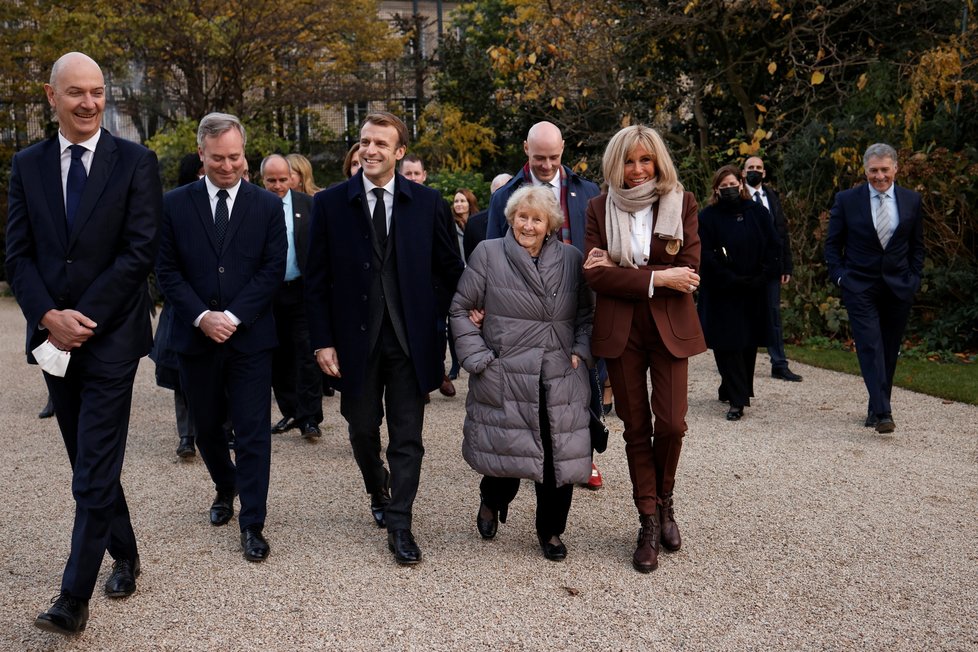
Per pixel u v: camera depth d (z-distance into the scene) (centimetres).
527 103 1521
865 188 628
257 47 2011
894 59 1336
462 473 543
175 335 427
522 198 396
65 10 2027
